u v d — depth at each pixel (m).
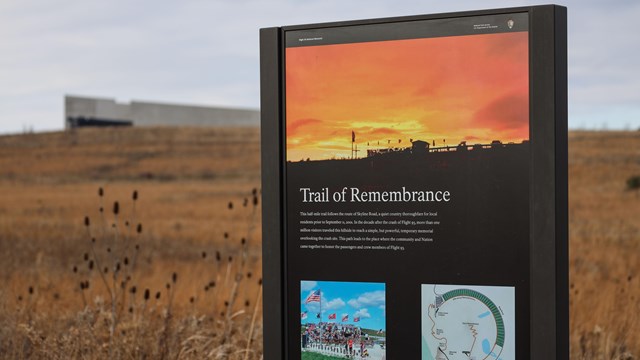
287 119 4.27
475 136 3.96
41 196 22.23
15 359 6.28
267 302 4.32
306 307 4.28
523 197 3.88
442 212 4.02
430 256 4.04
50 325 7.12
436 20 4.01
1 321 7.08
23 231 17.61
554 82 3.81
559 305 3.89
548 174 3.81
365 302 4.16
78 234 17.78
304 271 4.27
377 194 4.12
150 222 19.52
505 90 3.91
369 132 4.14
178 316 7.32
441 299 4.03
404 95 4.07
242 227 18.75
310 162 4.24
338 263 4.21
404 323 4.09
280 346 4.29
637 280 11.58
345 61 4.17
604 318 8.45
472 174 3.96
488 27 3.92
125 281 6.93
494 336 3.94
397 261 4.10
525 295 3.89
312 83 4.23
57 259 15.49
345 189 4.18
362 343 4.17
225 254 16.17
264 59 4.29
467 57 3.96
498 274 3.92
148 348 6.17
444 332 4.02
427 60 4.03
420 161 4.05
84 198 22.09
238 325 7.58
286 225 4.30
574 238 15.19
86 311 6.62
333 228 4.21
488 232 3.94
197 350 6.11
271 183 4.29
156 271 14.03
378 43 4.11
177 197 22.58
